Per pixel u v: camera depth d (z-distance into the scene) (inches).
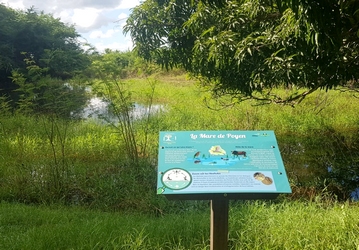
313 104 492.4
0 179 277.0
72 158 320.8
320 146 363.9
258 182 122.7
